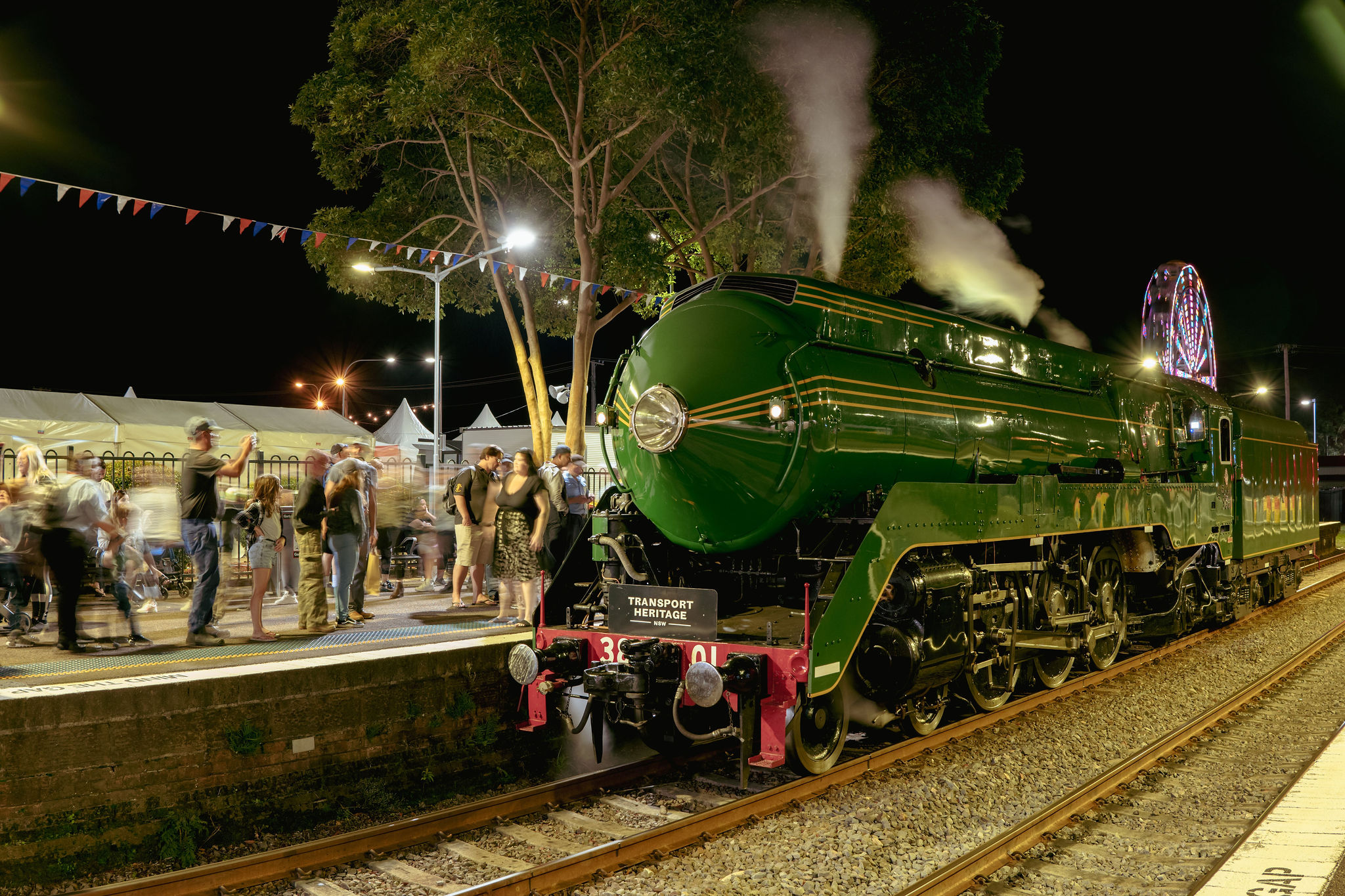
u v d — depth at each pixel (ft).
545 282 48.44
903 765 21.54
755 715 19.29
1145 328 78.07
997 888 15.02
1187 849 16.61
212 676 18.75
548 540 32.22
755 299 21.63
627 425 22.43
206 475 24.81
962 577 22.47
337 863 16.31
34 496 24.32
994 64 59.72
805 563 21.77
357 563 29.17
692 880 15.30
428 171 63.98
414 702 21.71
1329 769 20.57
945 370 24.57
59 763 16.79
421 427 89.71
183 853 17.71
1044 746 23.12
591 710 22.72
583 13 49.67
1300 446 54.08
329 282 64.59
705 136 48.93
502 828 18.03
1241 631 42.11
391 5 56.95
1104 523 29.04
